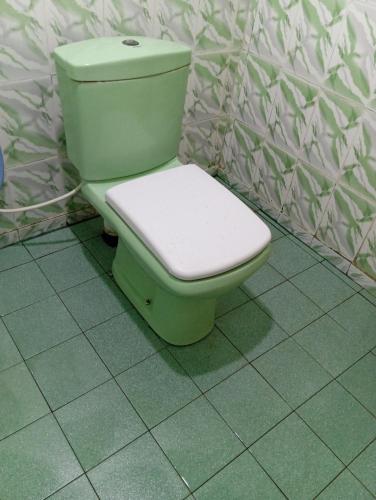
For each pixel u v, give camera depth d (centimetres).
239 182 191
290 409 116
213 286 99
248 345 131
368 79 124
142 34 132
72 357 120
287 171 165
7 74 115
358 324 142
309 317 142
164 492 97
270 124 162
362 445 110
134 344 126
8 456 99
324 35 130
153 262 102
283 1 137
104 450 102
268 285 152
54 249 152
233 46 157
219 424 111
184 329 123
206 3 139
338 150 142
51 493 94
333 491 101
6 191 137
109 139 117
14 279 140
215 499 97
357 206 145
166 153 135
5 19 106
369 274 152
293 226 174
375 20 116
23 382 113
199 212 110
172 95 122
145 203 110
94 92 106
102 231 161
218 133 184
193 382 119
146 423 109
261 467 104
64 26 116
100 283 143
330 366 128
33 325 127
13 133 127
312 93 142
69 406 110
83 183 128
